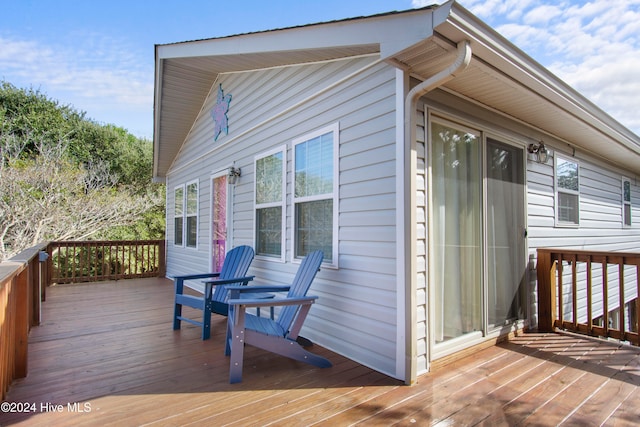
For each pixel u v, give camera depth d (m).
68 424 2.09
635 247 6.91
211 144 6.33
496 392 2.49
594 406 2.31
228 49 4.00
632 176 6.91
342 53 3.15
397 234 2.71
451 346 3.06
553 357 3.17
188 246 7.43
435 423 2.10
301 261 3.77
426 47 2.33
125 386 2.60
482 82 2.92
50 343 3.58
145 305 5.46
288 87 4.16
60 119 12.53
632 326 6.78
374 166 2.95
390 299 2.77
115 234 11.37
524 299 3.94
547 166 4.39
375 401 2.36
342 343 3.23
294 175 4.00
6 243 9.05
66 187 9.91
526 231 3.98
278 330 2.94
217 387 2.58
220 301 3.93
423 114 2.87
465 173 3.28
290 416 2.18
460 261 3.22
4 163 9.39
